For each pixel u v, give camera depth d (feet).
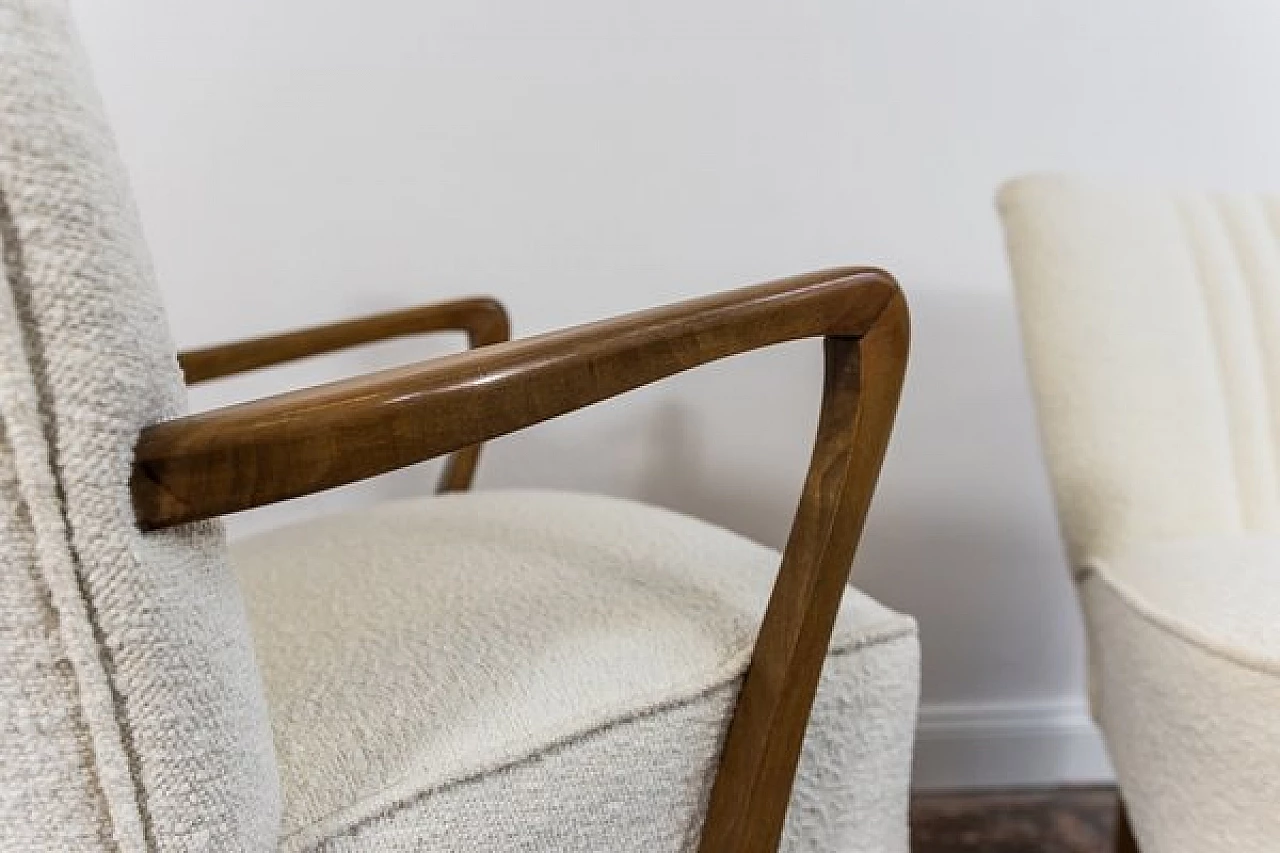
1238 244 2.61
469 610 1.72
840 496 1.62
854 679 1.85
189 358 2.41
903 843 2.03
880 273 1.61
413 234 3.17
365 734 1.43
